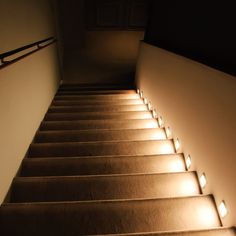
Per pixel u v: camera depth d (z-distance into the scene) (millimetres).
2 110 1959
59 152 2723
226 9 1881
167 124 3109
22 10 2693
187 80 2400
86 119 3770
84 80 6305
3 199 1885
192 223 1704
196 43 2512
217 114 1770
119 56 6715
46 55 4031
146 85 4449
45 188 2045
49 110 4105
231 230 1501
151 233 1479
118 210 1732
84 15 6148
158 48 3564
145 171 2381
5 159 1983
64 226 1630
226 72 1672
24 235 1576
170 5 3531
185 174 2184
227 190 1626
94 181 2086
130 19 6324
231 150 1576
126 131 3203
